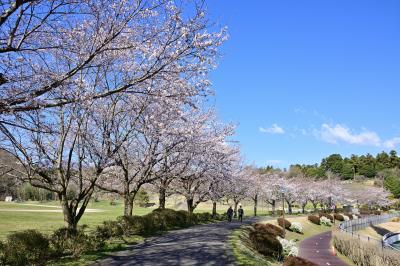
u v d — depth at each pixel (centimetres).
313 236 4753
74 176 1723
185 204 6625
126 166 2144
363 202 10875
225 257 1582
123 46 1106
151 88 1179
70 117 1487
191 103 1238
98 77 1538
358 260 2948
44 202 5816
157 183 2708
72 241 1502
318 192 8350
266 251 2248
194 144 2250
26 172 1474
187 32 1067
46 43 1036
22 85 999
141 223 2309
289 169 12900
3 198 6066
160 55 1070
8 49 874
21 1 811
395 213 9525
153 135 1895
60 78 1007
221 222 3866
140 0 1036
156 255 1571
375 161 15438
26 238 1286
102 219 3475
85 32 1078
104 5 1019
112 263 1374
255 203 6125
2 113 913
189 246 1847
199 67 1145
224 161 2875
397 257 2255
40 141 1459
